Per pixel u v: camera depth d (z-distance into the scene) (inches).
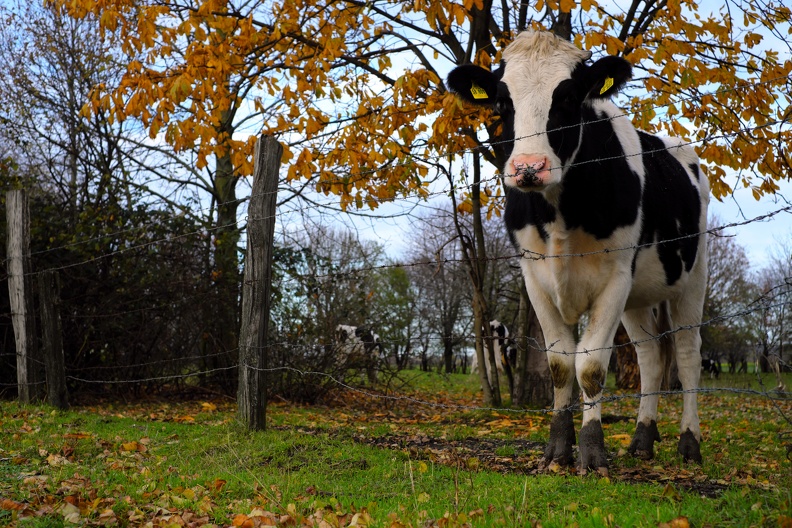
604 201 195.5
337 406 434.9
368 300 467.5
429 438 266.8
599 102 213.2
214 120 347.3
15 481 185.9
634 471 195.9
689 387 242.1
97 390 402.3
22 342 337.1
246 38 339.6
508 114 194.5
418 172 363.3
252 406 253.9
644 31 352.5
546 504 154.7
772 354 169.9
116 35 500.1
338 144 363.6
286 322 438.3
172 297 416.5
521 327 418.9
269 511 158.7
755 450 252.7
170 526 144.8
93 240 387.9
